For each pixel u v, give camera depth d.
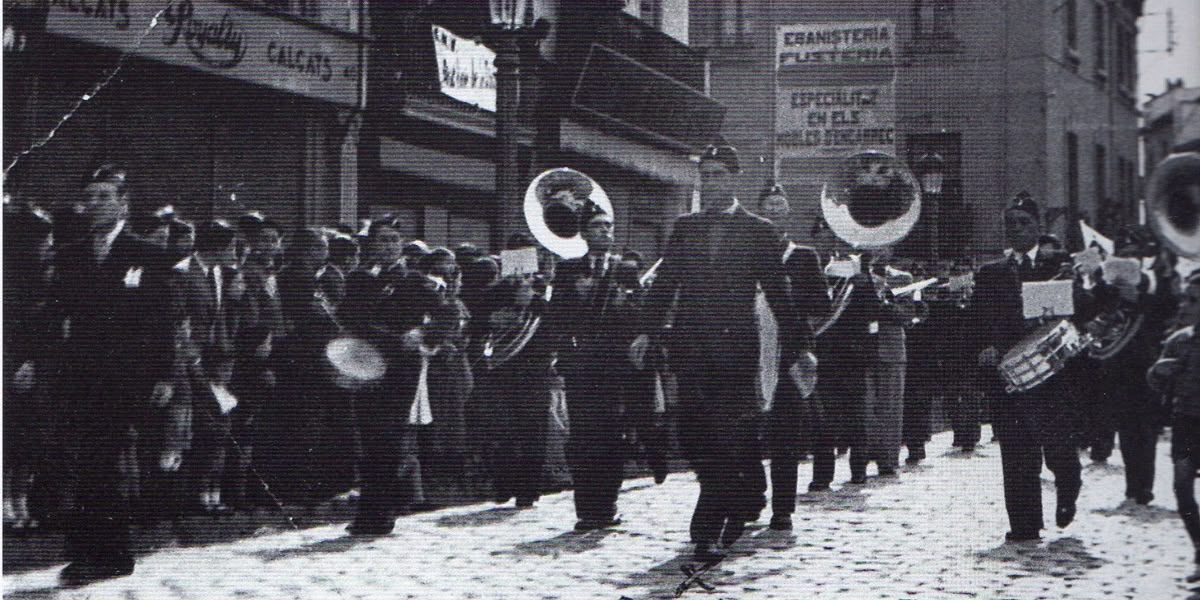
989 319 7.83
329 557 7.32
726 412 7.12
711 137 14.34
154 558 7.23
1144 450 9.16
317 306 8.85
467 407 9.55
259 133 11.85
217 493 8.55
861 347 10.24
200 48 11.00
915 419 11.73
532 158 14.02
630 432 8.49
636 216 14.65
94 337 6.84
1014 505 7.80
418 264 8.81
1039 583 6.65
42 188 8.12
